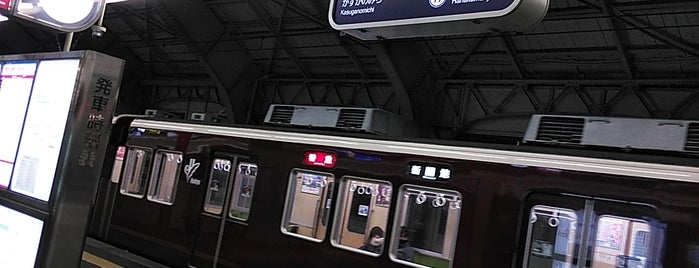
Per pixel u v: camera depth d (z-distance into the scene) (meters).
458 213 5.03
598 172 4.42
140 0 14.27
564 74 10.94
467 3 2.95
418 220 5.28
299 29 13.37
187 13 13.98
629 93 10.26
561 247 4.48
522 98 11.57
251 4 13.13
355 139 5.90
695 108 9.57
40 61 2.29
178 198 7.41
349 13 3.51
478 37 10.98
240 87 16.00
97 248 7.87
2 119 2.44
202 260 6.93
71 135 1.98
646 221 4.16
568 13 9.51
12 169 2.27
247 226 6.52
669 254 4.00
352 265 5.58
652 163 4.23
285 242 6.14
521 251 4.64
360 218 5.66
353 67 13.87
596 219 4.37
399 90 12.23
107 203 8.43
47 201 1.99
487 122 12.06
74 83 2.03
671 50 9.33
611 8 8.98
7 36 19.86
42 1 2.84
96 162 2.05
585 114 10.72
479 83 12.07
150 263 7.32
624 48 9.66
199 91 18.27
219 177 7.04
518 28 3.03
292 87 15.65
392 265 5.30
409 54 12.05
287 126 9.55
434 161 5.27
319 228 5.93
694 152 5.22
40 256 1.95
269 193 6.40
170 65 18.14
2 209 2.24
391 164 5.54
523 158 4.80
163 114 13.73
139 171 8.12
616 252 4.23
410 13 3.19
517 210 4.71
